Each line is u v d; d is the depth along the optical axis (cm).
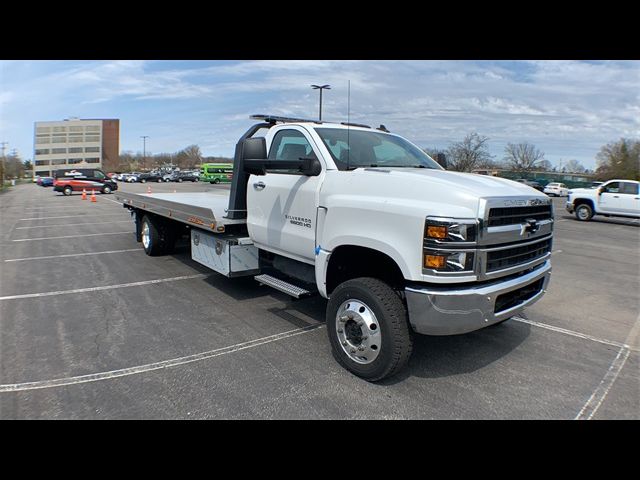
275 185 464
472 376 376
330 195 390
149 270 757
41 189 5203
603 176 7206
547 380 372
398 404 327
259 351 418
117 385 349
